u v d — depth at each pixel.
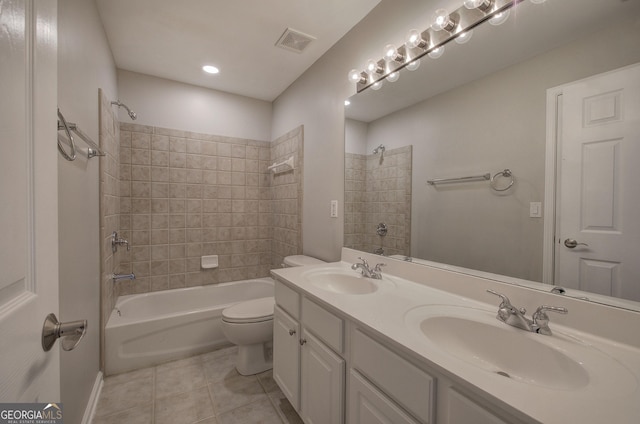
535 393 0.58
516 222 1.06
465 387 0.63
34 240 0.48
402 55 1.48
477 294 1.14
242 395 1.70
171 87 2.63
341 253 1.99
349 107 1.91
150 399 1.65
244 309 1.98
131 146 2.47
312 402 1.27
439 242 1.35
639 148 0.77
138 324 1.98
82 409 1.40
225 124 2.89
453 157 1.28
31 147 0.48
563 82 0.93
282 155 2.86
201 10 1.70
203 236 2.79
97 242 1.71
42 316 0.50
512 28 1.06
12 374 0.40
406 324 0.92
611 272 0.83
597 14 0.85
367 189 1.78
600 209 0.85
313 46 2.07
